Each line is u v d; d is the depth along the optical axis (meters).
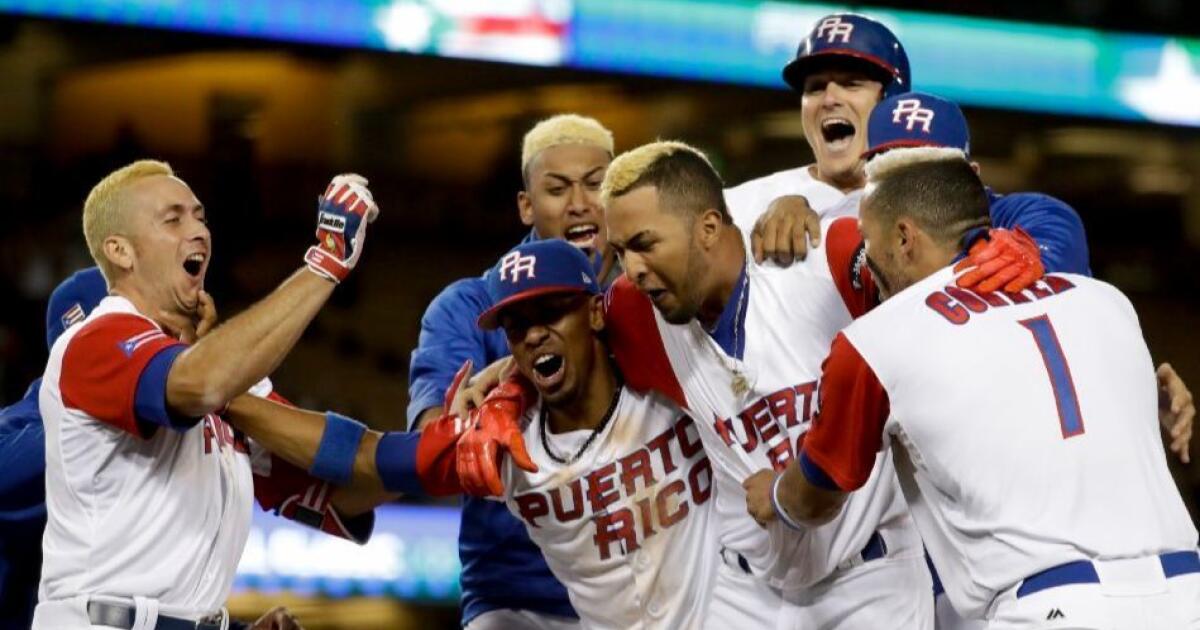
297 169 44.25
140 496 13.13
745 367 13.88
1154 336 47.31
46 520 15.12
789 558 13.98
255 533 30.92
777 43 41.22
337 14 39.59
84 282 15.81
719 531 14.77
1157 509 11.55
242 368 12.73
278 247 43.66
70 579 13.04
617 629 15.12
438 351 16.86
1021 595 11.47
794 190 16.84
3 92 42.50
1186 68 42.94
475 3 40.06
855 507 13.95
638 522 14.55
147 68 43.31
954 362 11.76
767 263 14.01
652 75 41.72
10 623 15.27
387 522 31.77
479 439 13.81
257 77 44.03
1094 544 11.34
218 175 43.75
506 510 16.97
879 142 15.28
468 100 45.19
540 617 17.08
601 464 14.41
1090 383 11.75
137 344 12.87
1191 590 11.39
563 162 17.48
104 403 12.87
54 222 41.94
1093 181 47.47
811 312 13.88
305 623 30.95
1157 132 47.25
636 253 13.52
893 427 12.09
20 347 39.72
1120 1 42.62
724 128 45.97
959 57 41.94
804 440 13.20
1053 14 42.50
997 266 12.12
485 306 17.19
